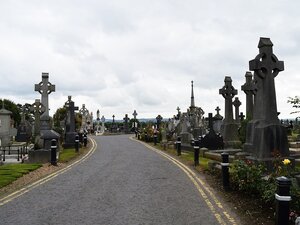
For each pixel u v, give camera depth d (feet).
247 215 28.50
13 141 132.77
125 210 29.96
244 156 62.75
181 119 128.88
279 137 51.65
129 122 286.87
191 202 32.96
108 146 110.01
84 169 55.83
